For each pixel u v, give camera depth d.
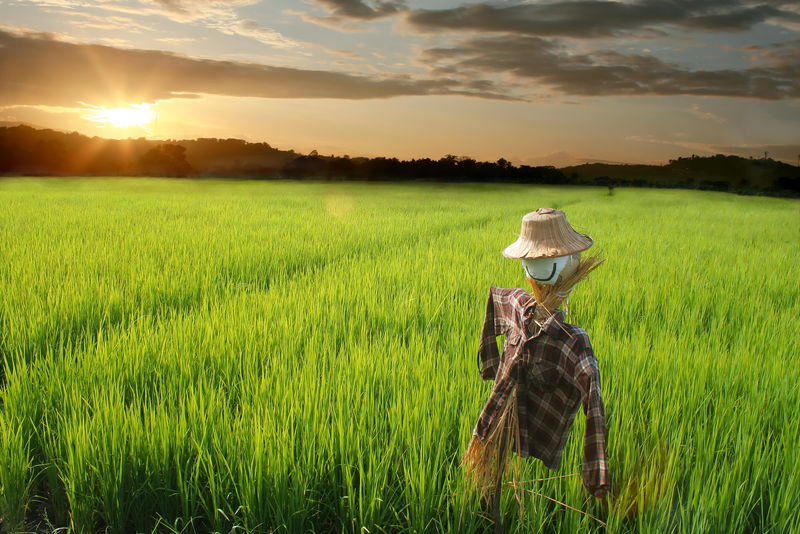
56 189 42.09
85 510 3.03
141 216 17.95
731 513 2.81
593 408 2.19
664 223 20.75
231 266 9.09
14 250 9.72
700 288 7.48
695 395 3.85
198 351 4.74
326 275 8.28
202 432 3.30
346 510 2.99
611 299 6.66
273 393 3.90
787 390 3.94
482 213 24.33
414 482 2.89
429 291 7.34
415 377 4.16
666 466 3.01
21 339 5.21
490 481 2.69
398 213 23.06
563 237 2.25
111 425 3.32
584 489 2.93
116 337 5.04
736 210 33.91
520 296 2.54
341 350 4.71
